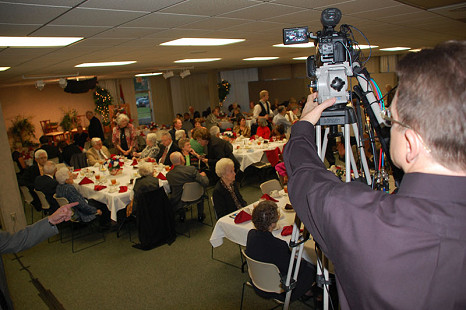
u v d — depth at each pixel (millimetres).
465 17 4684
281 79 15305
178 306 3084
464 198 465
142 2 2338
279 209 3254
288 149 708
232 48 5895
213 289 3295
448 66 452
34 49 3750
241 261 3766
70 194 4289
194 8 2688
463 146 448
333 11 971
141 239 4215
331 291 2443
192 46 5027
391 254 477
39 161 5523
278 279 2381
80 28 2943
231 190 3854
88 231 4969
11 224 4996
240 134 8352
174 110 15758
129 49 4652
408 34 6266
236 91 16797
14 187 5000
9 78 7570
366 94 901
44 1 2047
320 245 590
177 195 4570
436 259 460
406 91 492
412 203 486
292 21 3701
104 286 3514
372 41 6844
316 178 605
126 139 7199
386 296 479
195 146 6492
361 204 522
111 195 4387
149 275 3639
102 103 12414
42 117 11766
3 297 1180
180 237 4477
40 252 4387
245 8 2877
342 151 3492
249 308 2973
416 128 485
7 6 2062
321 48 922
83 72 7945
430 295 463
